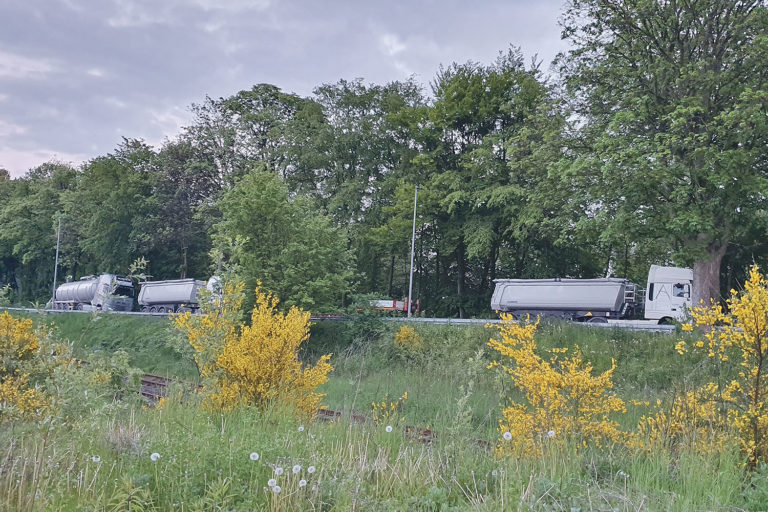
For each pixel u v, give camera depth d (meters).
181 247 50.34
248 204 25.53
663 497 4.75
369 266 40.53
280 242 25.64
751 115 17.53
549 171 20.98
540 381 7.32
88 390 7.64
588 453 6.30
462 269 38.88
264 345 9.26
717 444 6.14
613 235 20.30
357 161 40.97
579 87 22.44
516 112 33.72
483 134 37.09
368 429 7.41
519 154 25.00
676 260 20.03
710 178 18.11
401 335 22.52
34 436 5.68
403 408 11.38
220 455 5.05
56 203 62.62
